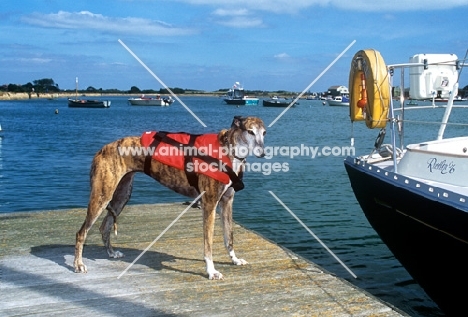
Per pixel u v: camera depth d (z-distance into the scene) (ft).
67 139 93.86
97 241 20.98
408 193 16.88
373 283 21.34
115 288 15.58
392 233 19.35
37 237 21.53
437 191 15.65
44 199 40.01
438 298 18.15
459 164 17.19
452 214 14.87
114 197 18.11
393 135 19.97
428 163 18.16
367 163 21.13
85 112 232.12
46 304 14.37
